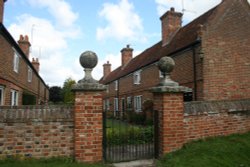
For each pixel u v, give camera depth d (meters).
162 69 6.53
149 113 16.41
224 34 11.88
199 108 6.91
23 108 5.42
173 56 14.36
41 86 34.72
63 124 5.54
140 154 6.71
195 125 6.75
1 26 11.16
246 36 12.33
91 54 5.68
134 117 16.36
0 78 11.70
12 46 14.37
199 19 14.98
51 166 4.94
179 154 6.04
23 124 5.30
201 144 6.49
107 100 34.03
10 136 5.21
